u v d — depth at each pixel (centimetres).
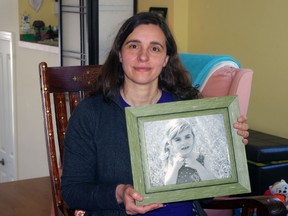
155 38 155
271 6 278
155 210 158
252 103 296
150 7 342
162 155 148
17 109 474
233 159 152
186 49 339
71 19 344
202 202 181
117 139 157
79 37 338
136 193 139
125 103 162
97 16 319
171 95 171
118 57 163
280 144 252
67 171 158
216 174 151
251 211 172
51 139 188
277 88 279
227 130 152
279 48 275
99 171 158
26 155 468
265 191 244
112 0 329
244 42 296
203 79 230
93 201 150
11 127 492
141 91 162
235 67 236
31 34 445
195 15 328
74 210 180
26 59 446
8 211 322
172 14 331
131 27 156
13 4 459
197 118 151
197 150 151
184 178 149
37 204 336
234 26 302
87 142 158
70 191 155
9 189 367
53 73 197
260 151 243
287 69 272
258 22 286
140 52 154
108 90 161
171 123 150
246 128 153
